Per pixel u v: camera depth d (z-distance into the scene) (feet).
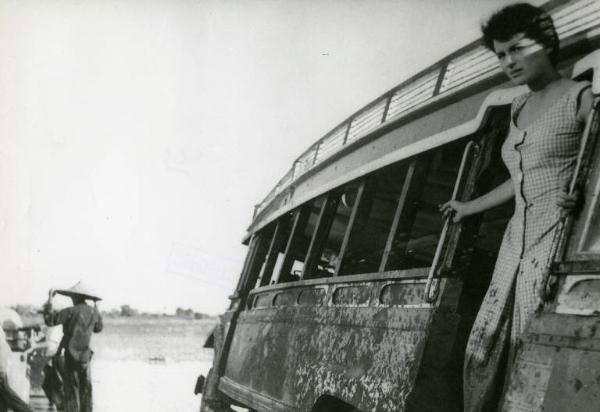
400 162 14.58
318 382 14.44
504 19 9.37
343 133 20.33
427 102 13.79
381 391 11.49
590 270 7.20
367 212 16.17
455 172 17.42
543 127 8.87
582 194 7.76
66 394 23.06
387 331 12.21
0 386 21.03
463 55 13.56
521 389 7.43
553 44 9.30
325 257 27.81
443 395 10.57
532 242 8.84
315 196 20.03
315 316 16.17
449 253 11.13
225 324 27.40
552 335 7.33
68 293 24.39
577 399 6.64
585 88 8.53
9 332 23.29
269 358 18.95
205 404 25.22
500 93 11.03
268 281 23.94
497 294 9.37
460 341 10.71
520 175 9.34
